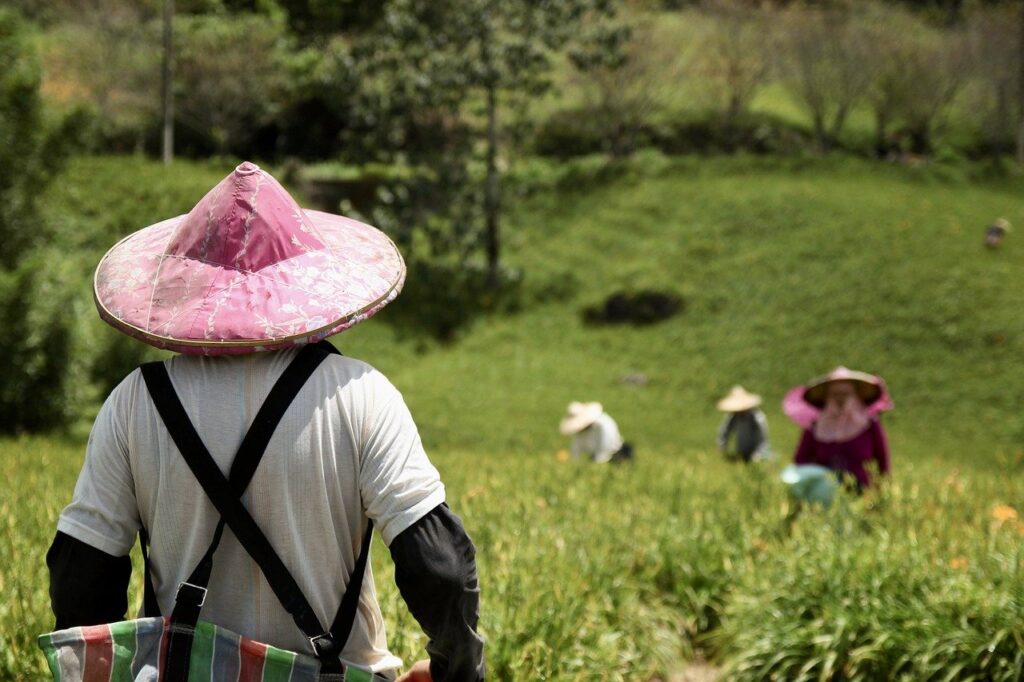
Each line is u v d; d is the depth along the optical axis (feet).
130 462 5.97
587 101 131.34
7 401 46.73
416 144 110.93
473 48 103.30
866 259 96.37
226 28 133.80
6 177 51.75
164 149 117.29
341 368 6.14
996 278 91.40
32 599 11.38
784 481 21.40
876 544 16.92
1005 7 151.74
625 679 15.52
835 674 14.99
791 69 138.21
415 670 6.58
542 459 38.09
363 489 6.02
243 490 5.82
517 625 13.17
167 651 5.73
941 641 14.25
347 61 99.19
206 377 5.99
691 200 111.96
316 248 6.38
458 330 93.56
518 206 114.11
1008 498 23.26
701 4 146.92
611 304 95.61
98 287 6.31
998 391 77.71
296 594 5.92
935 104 142.20
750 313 91.91
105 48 125.80
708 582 18.39
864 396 24.26
